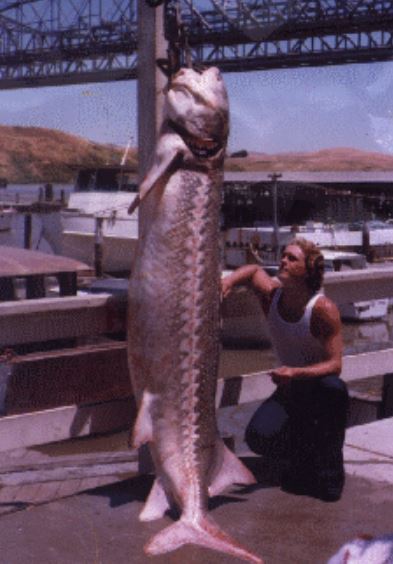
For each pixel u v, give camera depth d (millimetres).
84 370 3742
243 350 18156
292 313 3742
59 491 5086
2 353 3504
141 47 3592
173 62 3141
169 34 3115
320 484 3738
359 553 1707
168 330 3170
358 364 5137
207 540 2977
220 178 3188
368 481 4035
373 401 5855
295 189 34688
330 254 24438
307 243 3686
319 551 3213
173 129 3080
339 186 39094
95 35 56969
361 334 21734
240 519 3502
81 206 31469
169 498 3279
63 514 3469
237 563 3049
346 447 4594
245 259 26719
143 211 3178
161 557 3084
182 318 3176
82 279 28812
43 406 3613
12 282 17547
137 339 3197
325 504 3701
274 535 3350
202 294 3207
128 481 3863
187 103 3043
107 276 30047
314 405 3746
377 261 30375
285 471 3896
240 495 3789
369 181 39406
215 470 3277
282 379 3662
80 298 3668
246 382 4402
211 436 3254
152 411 3189
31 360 3553
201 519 3051
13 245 32375
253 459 4332
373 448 4578
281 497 3775
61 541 3207
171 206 3125
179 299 3168
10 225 32438
